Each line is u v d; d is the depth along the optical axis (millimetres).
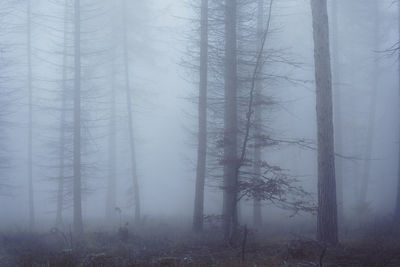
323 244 10664
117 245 12266
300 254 9680
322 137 11547
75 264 9266
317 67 11672
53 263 9227
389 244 11109
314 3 11773
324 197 11398
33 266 9203
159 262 9000
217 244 11656
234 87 14219
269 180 12094
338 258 9422
